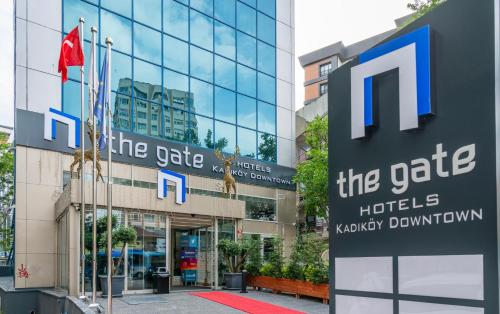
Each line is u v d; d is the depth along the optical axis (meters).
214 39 26.14
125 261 17.19
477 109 3.00
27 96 18.89
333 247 4.12
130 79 22.19
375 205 3.73
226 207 20.22
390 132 3.62
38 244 18.34
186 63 24.59
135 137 21.36
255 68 28.00
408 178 3.46
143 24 23.08
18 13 19.12
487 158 2.93
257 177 26.56
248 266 19.36
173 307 14.11
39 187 18.56
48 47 19.64
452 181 3.14
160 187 18.42
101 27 21.45
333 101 4.24
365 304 3.75
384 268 3.61
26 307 17.61
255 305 14.58
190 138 24.09
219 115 25.66
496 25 2.91
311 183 24.91
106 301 14.97
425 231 3.30
